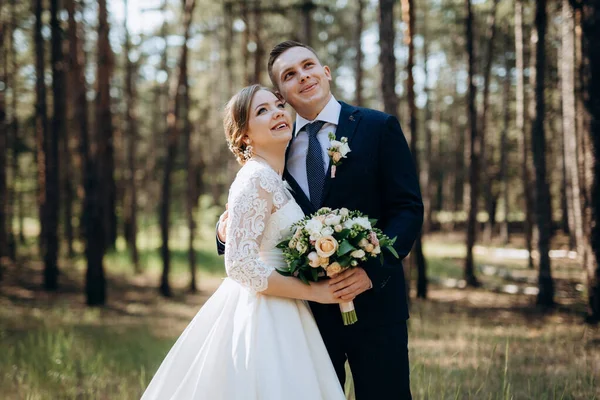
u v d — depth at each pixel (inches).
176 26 812.0
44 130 524.7
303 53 111.3
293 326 99.0
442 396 141.6
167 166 509.4
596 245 294.7
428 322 317.1
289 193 106.5
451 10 721.0
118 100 741.9
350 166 105.7
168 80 804.0
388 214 106.1
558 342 232.2
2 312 382.3
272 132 104.3
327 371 99.8
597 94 283.7
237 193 98.6
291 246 96.7
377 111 110.3
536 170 385.1
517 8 520.7
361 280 98.7
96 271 449.4
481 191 1033.5
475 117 494.6
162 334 308.5
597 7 282.0
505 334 268.7
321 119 110.5
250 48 589.9
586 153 291.9
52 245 526.6
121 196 827.4
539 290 387.2
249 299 100.8
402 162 106.1
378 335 104.0
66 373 198.1
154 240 951.6
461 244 954.7
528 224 641.6
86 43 677.9
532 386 157.5
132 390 176.9
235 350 97.2
